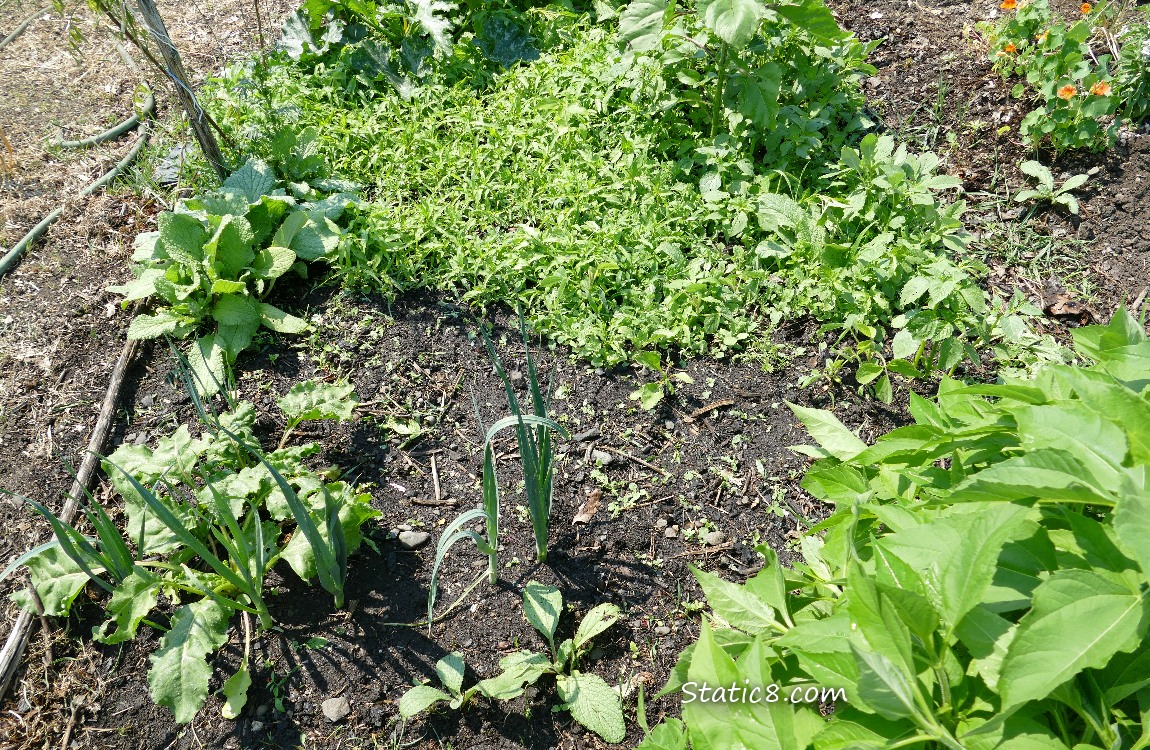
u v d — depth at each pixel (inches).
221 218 141.9
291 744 96.6
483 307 144.7
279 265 143.5
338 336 142.7
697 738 57.0
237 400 132.6
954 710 54.0
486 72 189.8
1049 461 53.7
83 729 98.7
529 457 101.1
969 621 53.6
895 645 52.9
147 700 101.0
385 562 113.2
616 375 136.3
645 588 110.1
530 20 199.9
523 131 169.9
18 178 169.6
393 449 127.3
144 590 102.2
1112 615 48.6
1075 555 55.1
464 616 107.3
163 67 150.9
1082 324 143.8
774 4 149.4
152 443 127.6
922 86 185.0
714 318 138.9
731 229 148.4
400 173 165.6
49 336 142.3
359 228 156.3
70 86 193.6
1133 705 56.4
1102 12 191.8
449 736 96.9
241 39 208.1
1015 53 180.5
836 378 135.0
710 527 116.8
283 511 110.6
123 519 118.2
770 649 61.9
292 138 162.4
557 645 104.1
